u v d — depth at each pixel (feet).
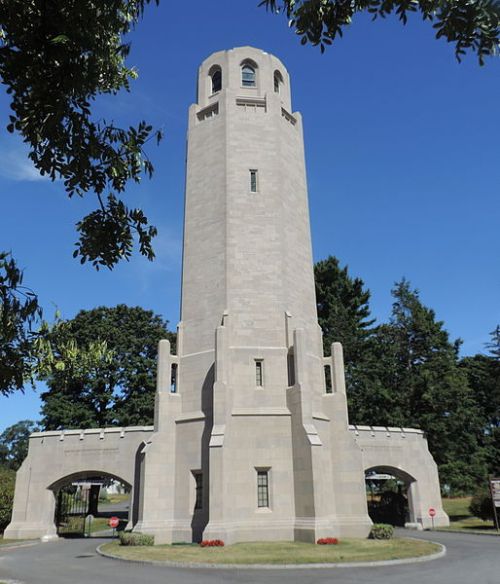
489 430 190.08
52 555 78.54
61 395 169.07
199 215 112.47
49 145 30.78
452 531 105.81
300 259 112.78
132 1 31.78
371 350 167.94
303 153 125.49
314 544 80.38
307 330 107.86
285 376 98.02
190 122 122.01
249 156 113.70
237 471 90.22
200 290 106.52
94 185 32.58
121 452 110.83
